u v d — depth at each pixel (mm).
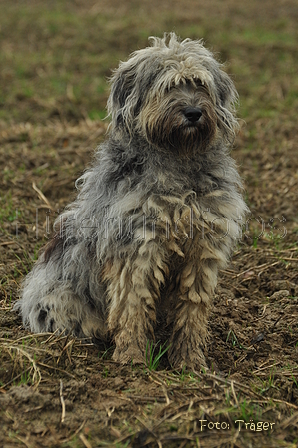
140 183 6457
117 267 6520
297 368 6840
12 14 24094
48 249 7633
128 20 23188
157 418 5641
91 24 23016
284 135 14289
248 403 5934
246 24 23391
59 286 7281
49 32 22031
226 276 8984
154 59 6762
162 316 7605
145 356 6695
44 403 5719
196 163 6723
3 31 22281
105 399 5961
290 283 8742
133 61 7031
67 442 5348
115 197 6516
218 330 7629
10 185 11336
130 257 6426
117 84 7109
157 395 6008
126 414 5746
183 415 5668
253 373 6711
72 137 13570
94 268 7004
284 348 7348
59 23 22984
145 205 6320
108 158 6891
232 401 5906
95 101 16734
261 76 18562
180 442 5367
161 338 7430
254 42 21125
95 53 20406
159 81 6570
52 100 16594
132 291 6520
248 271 9062
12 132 14102
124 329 6656
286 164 12633
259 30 22625
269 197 11312
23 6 25297
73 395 5930
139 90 6797
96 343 7406
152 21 23094
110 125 7230
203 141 6637
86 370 6492
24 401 5734
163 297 7098
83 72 18953
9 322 7566
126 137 6832
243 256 9492
